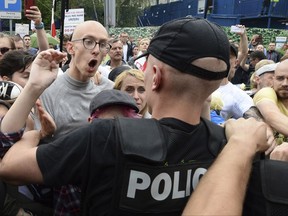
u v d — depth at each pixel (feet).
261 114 7.48
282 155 4.11
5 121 4.03
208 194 2.97
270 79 10.77
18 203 5.11
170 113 3.41
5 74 7.79
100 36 7.88
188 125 3.39
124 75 7.71
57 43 24.77
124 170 3.15
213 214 2.82
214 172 3.12
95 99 5.29
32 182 3.45
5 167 3.50
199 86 3.30
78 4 86.38
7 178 3.56
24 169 3.42
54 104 7.45
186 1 78.48
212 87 3.35
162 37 3.34
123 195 3.14
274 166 3.52
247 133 3.51
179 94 3.36
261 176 3.45
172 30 3.30
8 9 21.16
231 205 2.88
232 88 10.60
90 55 7.71
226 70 3.38
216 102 9.14
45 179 3.36
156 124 3.35
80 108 7.67
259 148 3.48
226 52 3.34
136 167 3.14
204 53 3.21
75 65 7.75
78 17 17.88
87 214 3.36
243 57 20.70
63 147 3.38
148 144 3.20
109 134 3.28
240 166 3.17
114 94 5.23
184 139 3.34
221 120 8.95
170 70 3.29
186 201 3.28
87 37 7.76
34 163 3.40
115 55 16.14
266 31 49.75
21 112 4.06
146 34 62.03
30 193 5.29
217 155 3.42
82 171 3.29
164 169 3.20
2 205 4.73
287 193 3.39
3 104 4.96
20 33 31.94
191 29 3.24
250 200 3.50
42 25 11.18
